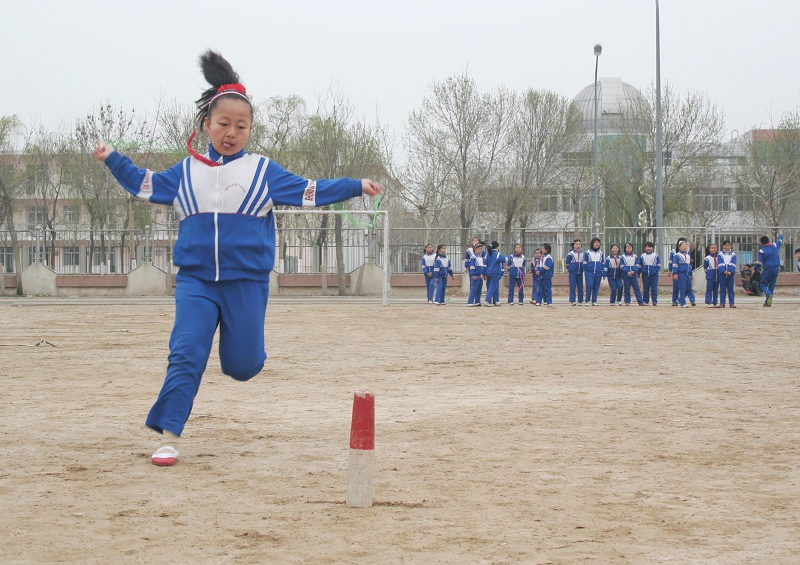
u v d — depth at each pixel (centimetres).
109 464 651
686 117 5428
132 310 2909
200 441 745
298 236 4262
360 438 539
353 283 4247
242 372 684
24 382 1111
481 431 792
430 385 1094
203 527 491
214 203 658
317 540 466
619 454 695
